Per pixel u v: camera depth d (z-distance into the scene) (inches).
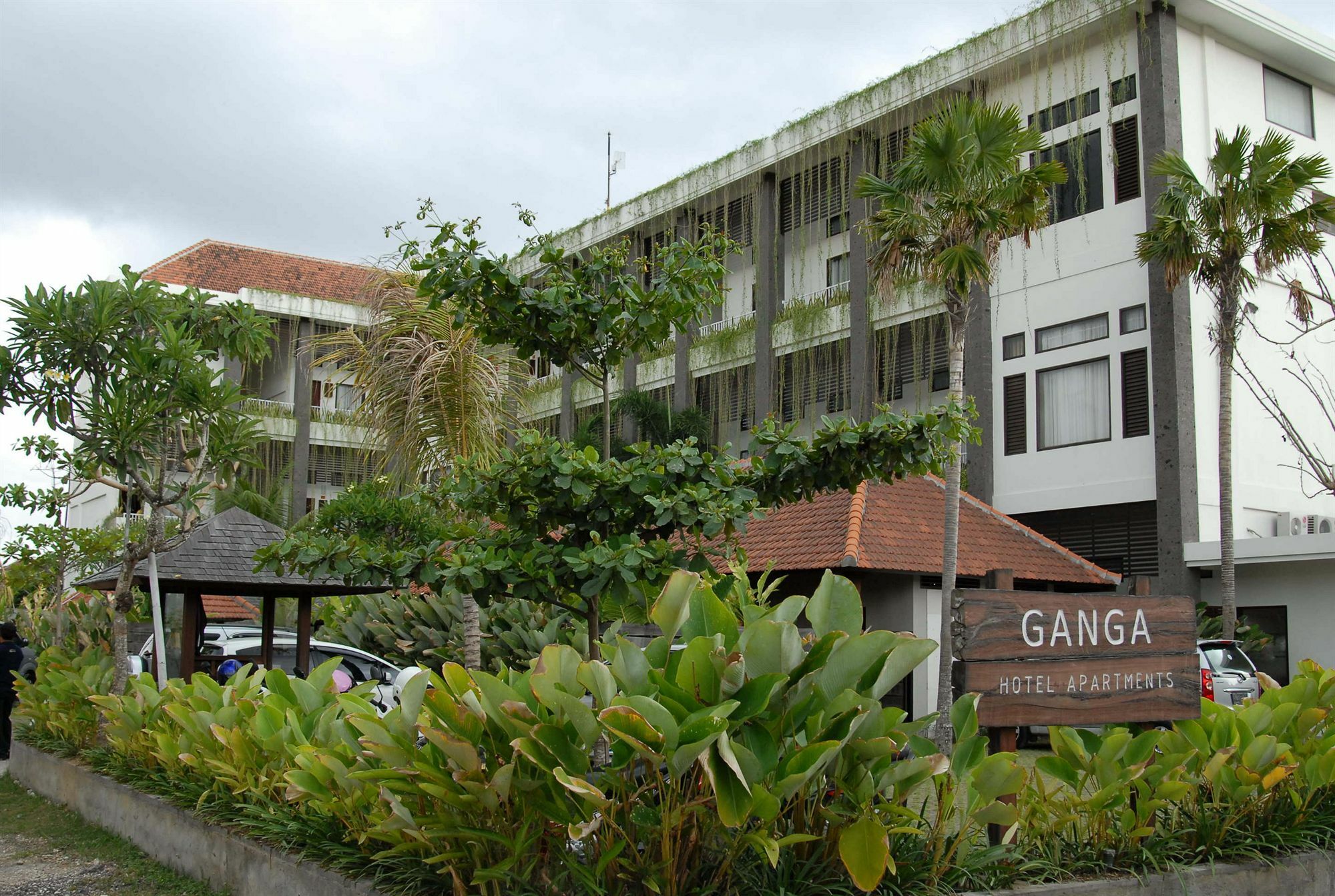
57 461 394.6
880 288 607.2
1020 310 872.9
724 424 1075.9
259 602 956.6
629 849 175.8
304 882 218.4
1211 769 226.2
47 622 770.8
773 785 167.0
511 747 179.3
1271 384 828.6
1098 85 831.1
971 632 216.4
